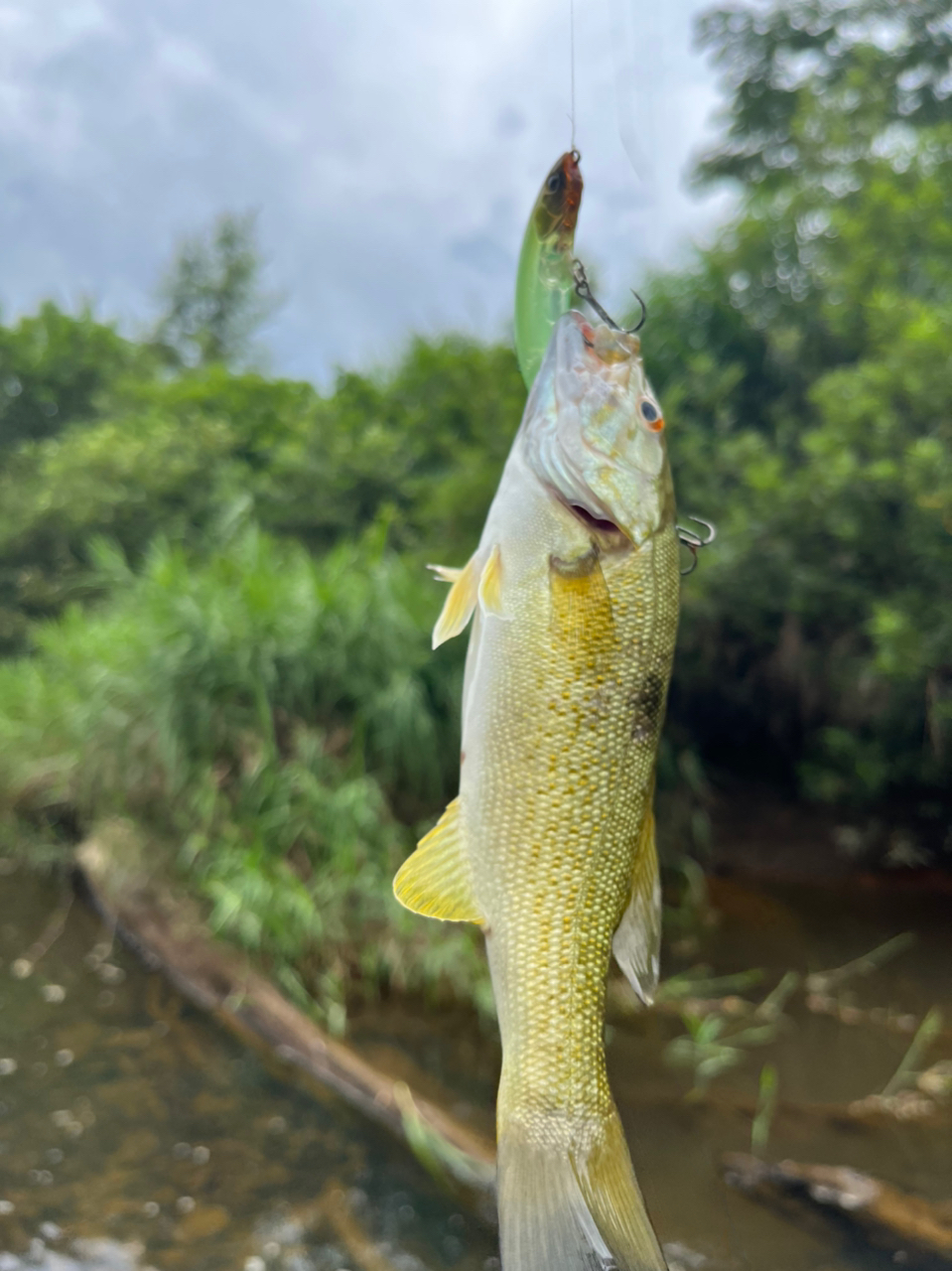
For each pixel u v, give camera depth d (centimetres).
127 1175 46
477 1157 47
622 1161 23
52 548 187
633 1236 22
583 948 24
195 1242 42
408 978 66
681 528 26
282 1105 53
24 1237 42
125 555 171
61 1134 49
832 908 84
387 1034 60
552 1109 23
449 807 24
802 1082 56
